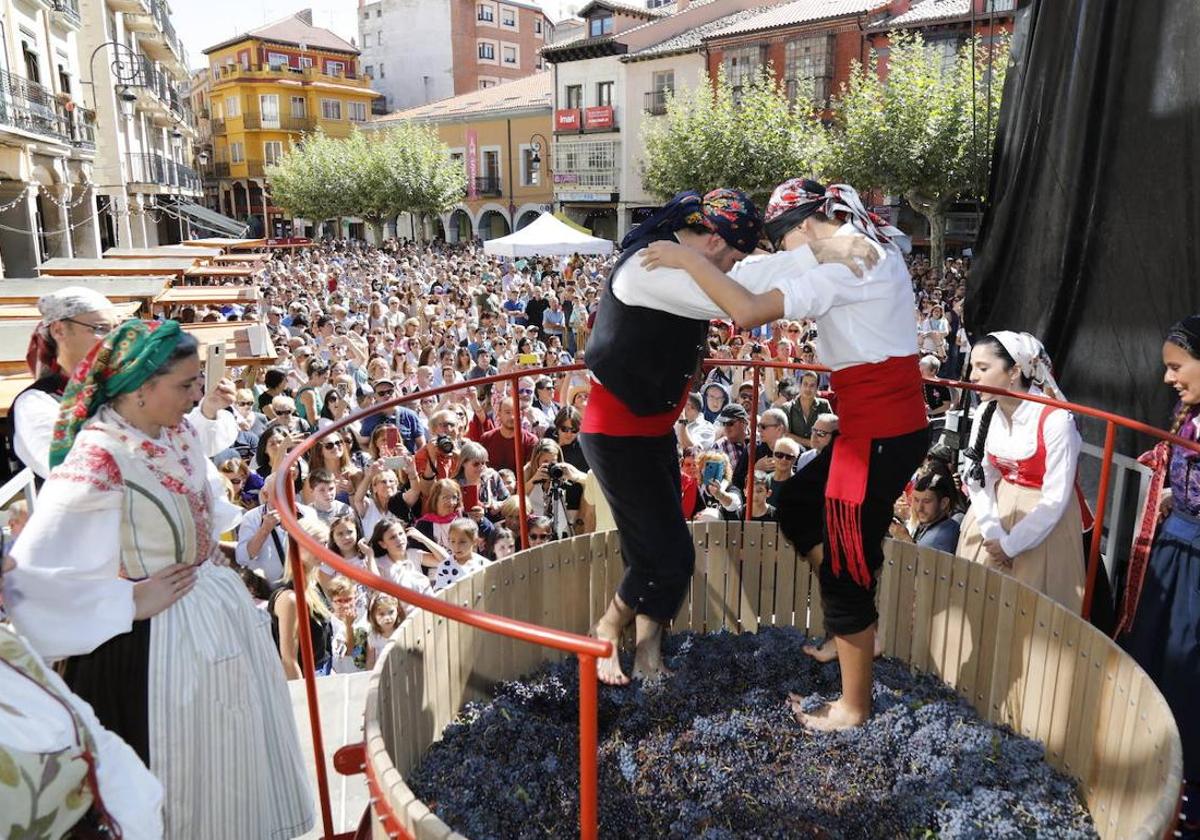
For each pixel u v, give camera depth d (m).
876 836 2.17
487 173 42.06
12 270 20.70
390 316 14.70
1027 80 4.20
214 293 11.60
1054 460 3.07
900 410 2.25
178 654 2.11
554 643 1.41
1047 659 2.47
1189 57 3.35
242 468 5.95
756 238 2.41
